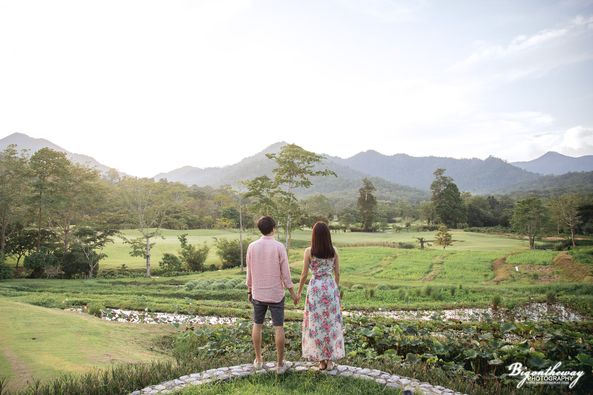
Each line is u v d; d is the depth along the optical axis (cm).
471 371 727
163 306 2247
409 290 2742
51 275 4294
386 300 2616
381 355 765
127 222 5069
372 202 10594
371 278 3509
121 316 2002
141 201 5141
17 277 4225
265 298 593
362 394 533
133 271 4841
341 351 600
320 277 605
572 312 2291
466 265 4006
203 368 658
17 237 4750
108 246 6469
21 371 732
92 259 4419
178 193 5538
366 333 871
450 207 10662
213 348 891
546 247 6556
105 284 3481
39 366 764
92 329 1229
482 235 8694
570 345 797
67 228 5031
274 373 600
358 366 683
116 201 5328
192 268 5091
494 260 4256
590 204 7975
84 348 963
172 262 4925
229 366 679
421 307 2367
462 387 610
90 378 599
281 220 4541
